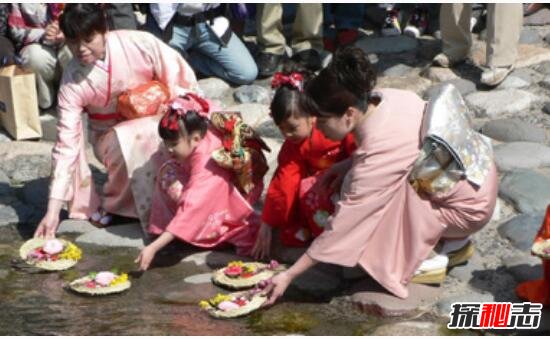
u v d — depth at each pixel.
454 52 6.82
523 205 4.88
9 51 6.52
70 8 4.60
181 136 4.43
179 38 6.75
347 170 4.30
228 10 7.26
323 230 4.36
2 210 5.21
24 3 6.47
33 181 5.61
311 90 3.81
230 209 4.61
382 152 3.91
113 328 3.89
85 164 5.04
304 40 7.12
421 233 4.00
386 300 3.98
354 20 7.38
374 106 3.97
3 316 4.02
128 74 4.92
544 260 3.92
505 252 4.48
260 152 4.70
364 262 4.07
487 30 6.43
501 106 6.18
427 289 4.09
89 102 4.93
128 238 4.87
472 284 4.19
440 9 7.20
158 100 4.94
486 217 4.13
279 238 4.65
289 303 4.10
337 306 4.06
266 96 6.70
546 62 6.90
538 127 5.84
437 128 3.93
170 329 3.87
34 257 4.57
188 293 4.22
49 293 4.26
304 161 4.43
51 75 6.59
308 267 4.00
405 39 7.61
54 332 3.87
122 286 4.25
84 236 4.89
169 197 4.71
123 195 4.96
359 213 3.96
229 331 3.84
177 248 4.73
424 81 6.75
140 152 4.85
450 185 4.01
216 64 6.95
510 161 5.35
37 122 6.24
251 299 4.07
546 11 7.85
